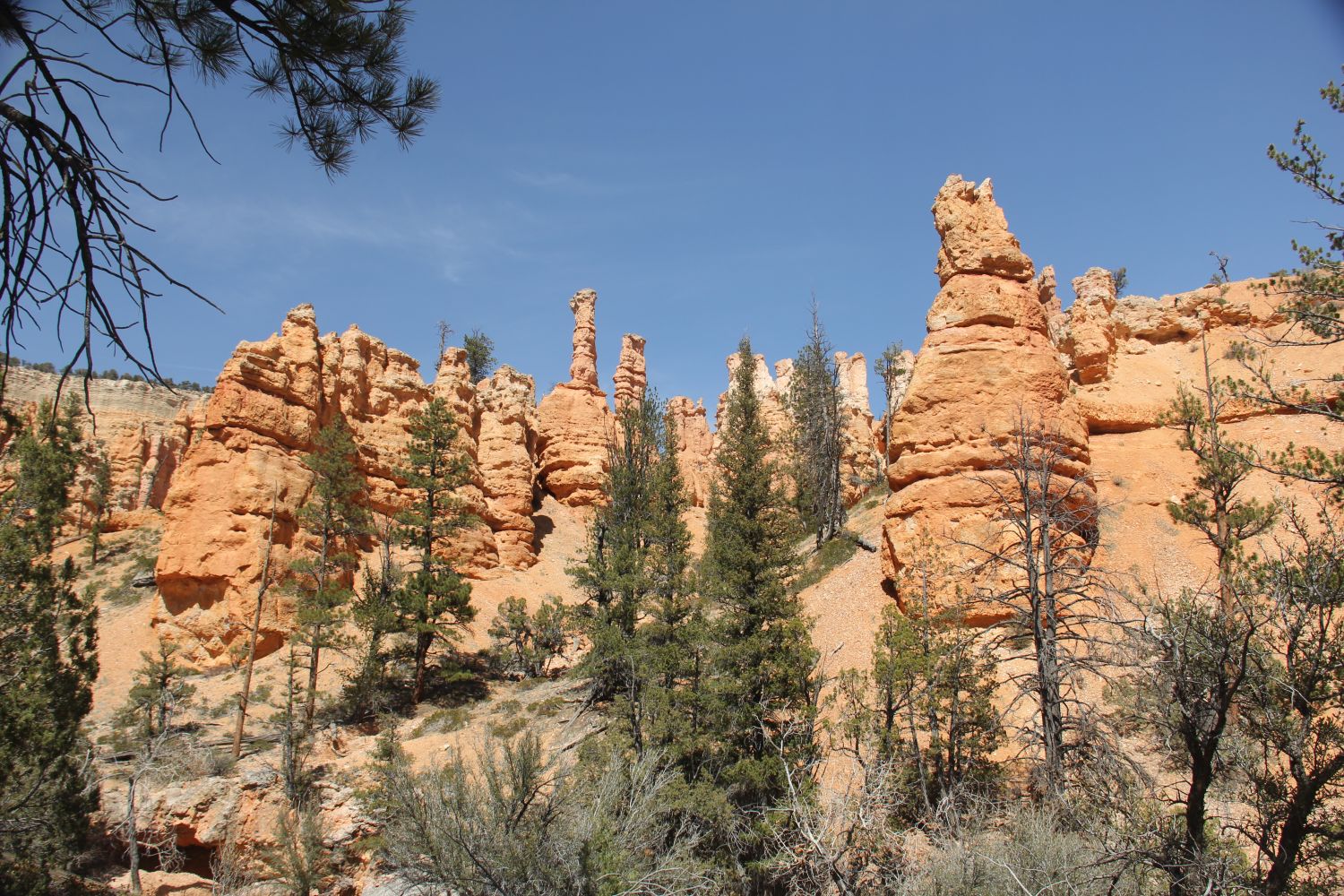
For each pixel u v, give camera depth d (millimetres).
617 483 47438
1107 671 26781
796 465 58469
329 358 56875
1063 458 31391
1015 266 37344
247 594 44500
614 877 16766
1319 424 33969
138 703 35062
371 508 56594
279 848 27453
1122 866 13555
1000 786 22188
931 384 36188
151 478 80250
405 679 43750
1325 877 14320
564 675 43594
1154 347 42375
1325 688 13086
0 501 26266
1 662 24734
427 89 8586
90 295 6699
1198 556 32188
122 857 29219
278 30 7863
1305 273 15094
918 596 29359
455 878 16641
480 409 68562
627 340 88750
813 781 22281
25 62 6590
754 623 29000
